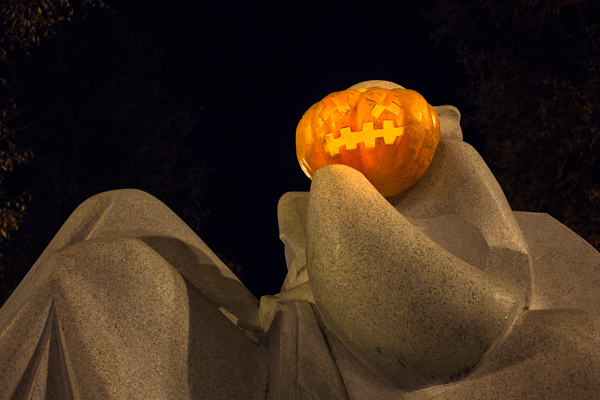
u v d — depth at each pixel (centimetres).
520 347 274
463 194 338
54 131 1209
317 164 343
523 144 1040
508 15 1086
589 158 992
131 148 1309
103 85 1285
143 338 261
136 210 351
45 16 978
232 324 304
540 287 367
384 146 323
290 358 284
